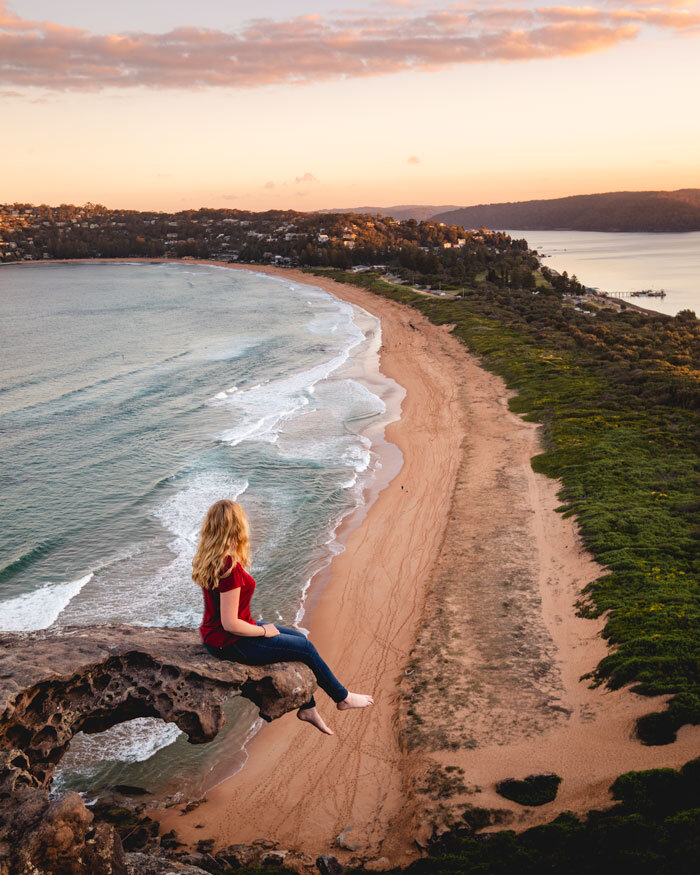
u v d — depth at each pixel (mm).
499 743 16734
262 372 67125
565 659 20234
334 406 53312
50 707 6543
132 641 7199
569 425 43812
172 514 32719
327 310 118688
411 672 20453
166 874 7020
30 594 25188
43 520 31906
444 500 34188
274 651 6570
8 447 43062
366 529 31172
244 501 34406
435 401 54469
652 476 34562
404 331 92438
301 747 17844
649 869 10531
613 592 23016
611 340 75688
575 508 30984
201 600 24781
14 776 5910
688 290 185375
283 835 14742
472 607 23828
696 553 25500
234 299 136875
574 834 12242
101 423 48750
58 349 80688
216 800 16078
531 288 140375
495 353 70250
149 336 90562
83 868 5758
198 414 51188
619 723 16422
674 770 13867
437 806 14680
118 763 17469
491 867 11609
